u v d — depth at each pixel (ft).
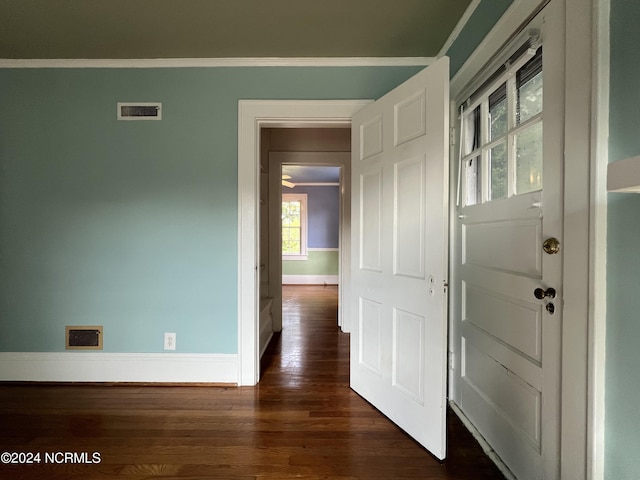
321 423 6.15
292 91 7.57
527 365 4.41
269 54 7.37
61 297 7.71
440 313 5.08
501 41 4.87
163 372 7.70
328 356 9.60
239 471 4.92
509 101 4.86
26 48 7.09
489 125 5.57
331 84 7.56
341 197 12.62
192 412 6.50
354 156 7.23
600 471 3.34
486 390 5.48
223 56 7.44
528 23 4.35
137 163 7.63
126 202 7.66
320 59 7.49
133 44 6.96
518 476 4.62
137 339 7.73
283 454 5.29
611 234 3.24
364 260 7.00
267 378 8.09
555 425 3.92
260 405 6.78
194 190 7.64
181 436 5.74
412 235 5.65
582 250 3.49
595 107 3.32
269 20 6.22
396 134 6.02
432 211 5.20
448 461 5.14
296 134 12.21
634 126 3.01
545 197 4.04
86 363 7.71
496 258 5.13
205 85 7.59
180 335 7.73
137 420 6.22
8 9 5.85
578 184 3.54
